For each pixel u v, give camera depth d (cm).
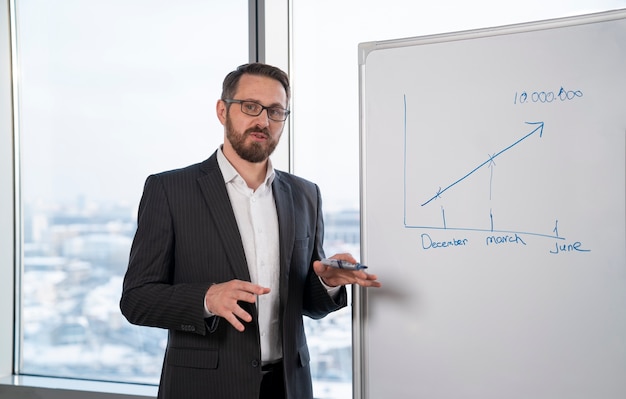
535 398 130
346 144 203
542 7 183
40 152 241
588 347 126
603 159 126
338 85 204
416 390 140
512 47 134
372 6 199
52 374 239
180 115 221
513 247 132
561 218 129
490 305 134
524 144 132
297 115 208
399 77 144
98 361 232
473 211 136
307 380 152
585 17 129
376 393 144
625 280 124
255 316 139
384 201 144
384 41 145
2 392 228
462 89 138
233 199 148
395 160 143
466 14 189
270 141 145
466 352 136
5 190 241
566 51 130
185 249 143
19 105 245
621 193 125
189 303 130
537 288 130
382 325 143
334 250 204
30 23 242
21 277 245
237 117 143
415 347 140
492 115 135
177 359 141
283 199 153
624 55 125
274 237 150
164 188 145
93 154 233
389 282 143
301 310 151
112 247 231
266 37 205
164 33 222
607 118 126
